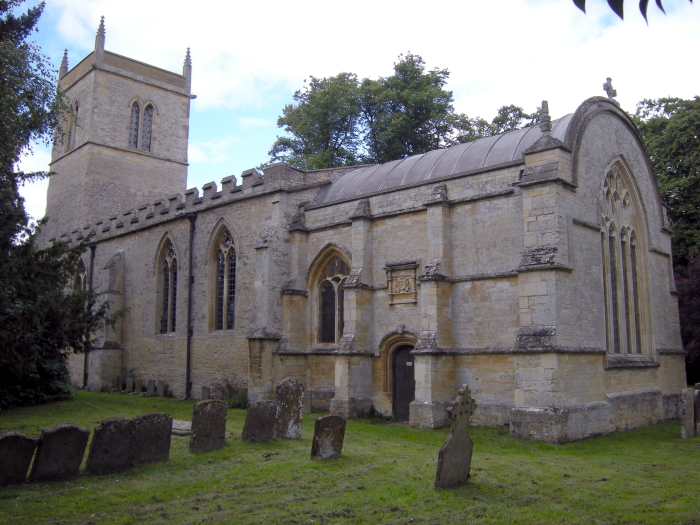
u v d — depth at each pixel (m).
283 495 10.28
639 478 12.02
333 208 25.53
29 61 19.12
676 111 33.59
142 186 46.22
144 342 34.31
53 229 46.72
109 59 45.44
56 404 23.14
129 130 46.12
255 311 25.97
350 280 23.11
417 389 20.06
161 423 12.72
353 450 14.57
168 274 33.97
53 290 19.92
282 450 14.15
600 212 20.59
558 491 10.80
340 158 44.72
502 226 20.09
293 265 26.16
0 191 18.78
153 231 34.78
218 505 9.66
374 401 22.83
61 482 11.02
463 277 20.75
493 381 19.67
